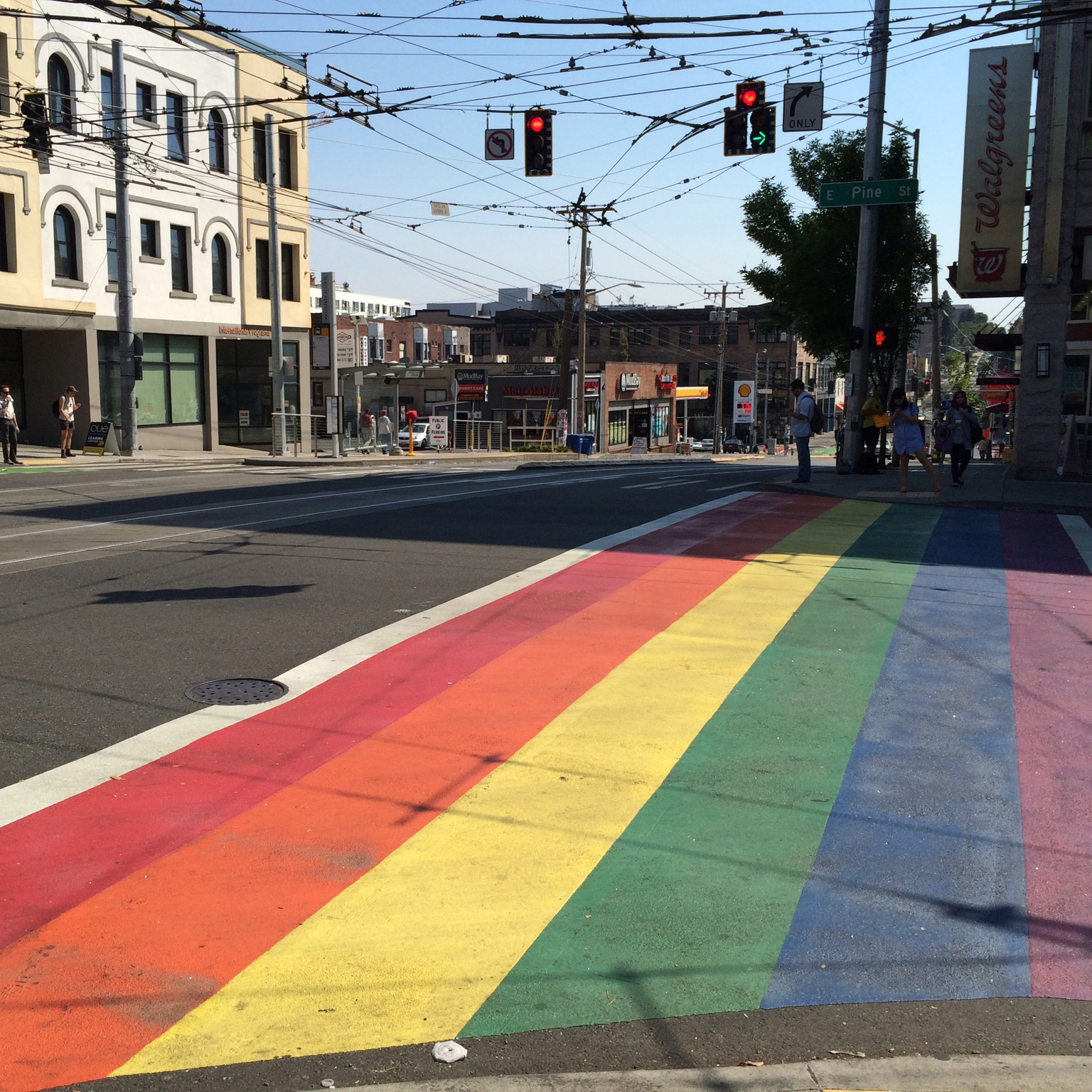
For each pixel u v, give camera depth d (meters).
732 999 3.63
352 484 20.48
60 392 31.03
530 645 7.81
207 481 21.50
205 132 34.88
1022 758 5.71
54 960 3.83
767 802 5.16
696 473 24.38
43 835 4.79
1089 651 7.63
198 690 6.78
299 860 4.57
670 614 8.70
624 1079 3.23
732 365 93.44
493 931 4.03
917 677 7.07
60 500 16.77
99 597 9.27
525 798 5.20
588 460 42.16
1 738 5.95
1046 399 18.83
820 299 28.53
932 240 27.97
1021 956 3.89
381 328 79.50
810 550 11.57
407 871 4.48
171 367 34.62
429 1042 3.41
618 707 6.50
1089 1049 3.39
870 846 4.72
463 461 38.31
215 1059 3.33
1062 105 18.12
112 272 31.47
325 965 3.82
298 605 9.02
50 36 28.39
